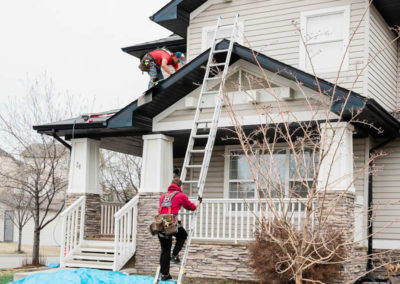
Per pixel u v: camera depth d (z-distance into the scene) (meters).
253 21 13.88
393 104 13.79
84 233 13.50
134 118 12.45
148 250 12.52
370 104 10.15
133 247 12.62
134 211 12.73
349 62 12.42
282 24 13.46
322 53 12.83
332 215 10.42
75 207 13.22
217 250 11.61
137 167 24.17
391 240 12.44
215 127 10.55
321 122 10.98
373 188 12.84
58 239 34.41
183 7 14.55
